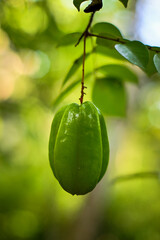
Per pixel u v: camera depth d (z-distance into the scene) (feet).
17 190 25.79
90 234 18.48
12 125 21.42
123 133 18.62
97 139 5.18
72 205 25.94
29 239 26.14
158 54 5.52
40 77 19.83
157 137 32.07
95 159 5.13
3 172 24.49
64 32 16.58
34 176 25.86
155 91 26.09
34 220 26.40
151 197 29.37
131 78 7.46
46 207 26.43
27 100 21.09
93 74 7.41
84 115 5.24
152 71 6.45
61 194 26.17
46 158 25.31
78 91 20.16
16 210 26.05
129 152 32.76
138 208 28.78
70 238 19.04
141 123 29.55
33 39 15.37
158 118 29.96
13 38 15.01
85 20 17.11
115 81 7.52
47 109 21.03
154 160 32.35
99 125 5.29
